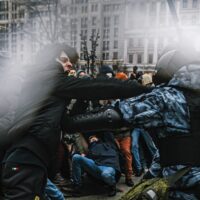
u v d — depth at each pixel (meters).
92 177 5.43
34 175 2.36
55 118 2.38
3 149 2.51
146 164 6.45
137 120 2.04
